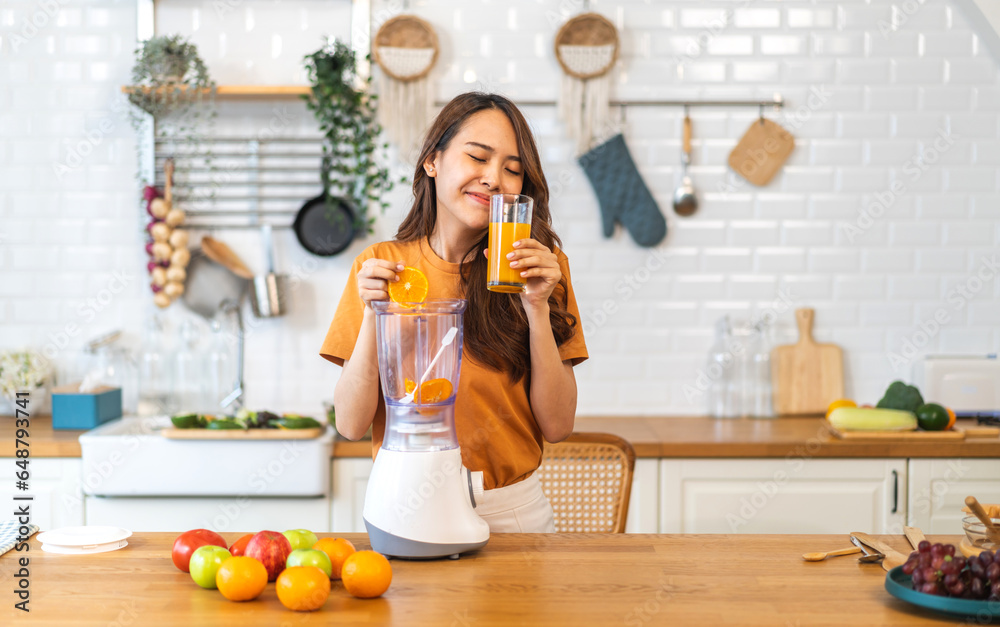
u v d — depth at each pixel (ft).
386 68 9.83
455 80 10.04
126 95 9.93
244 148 10.02
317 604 3.33
